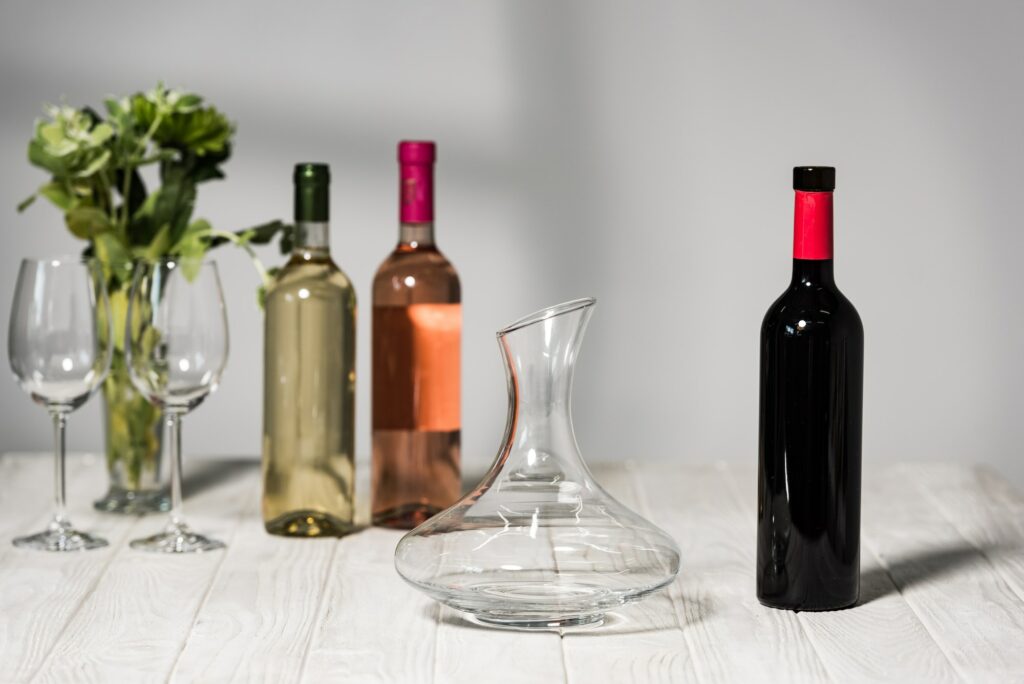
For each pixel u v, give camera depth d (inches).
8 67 125.6
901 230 129.3
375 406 61.3
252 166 127.4
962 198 128.6
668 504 65.1
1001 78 127.1
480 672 40.8
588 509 46.5
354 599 49.0
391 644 43.6
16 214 127.6
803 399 46.8
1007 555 55.5
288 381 59.2
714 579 51.8
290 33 126.1
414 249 61.5
